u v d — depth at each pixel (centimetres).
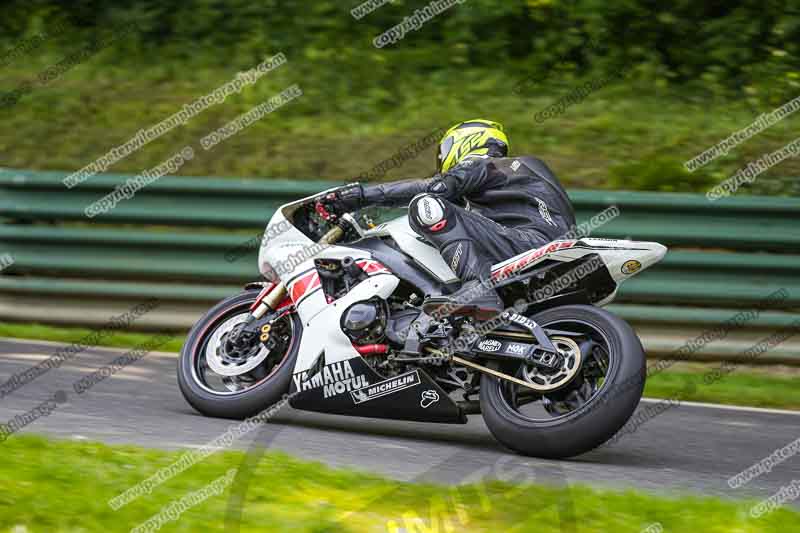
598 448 1834
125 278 3002
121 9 4719
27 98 4144
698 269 2744
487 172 1895
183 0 4706
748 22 4447
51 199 2950
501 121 3931
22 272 2961
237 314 2027
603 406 1636
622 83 4241
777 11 4475
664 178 3334
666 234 2759
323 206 1975
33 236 2930
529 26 4484
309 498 1199
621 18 4481
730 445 1920
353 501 1195
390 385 1838
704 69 4344
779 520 1234
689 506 1272
